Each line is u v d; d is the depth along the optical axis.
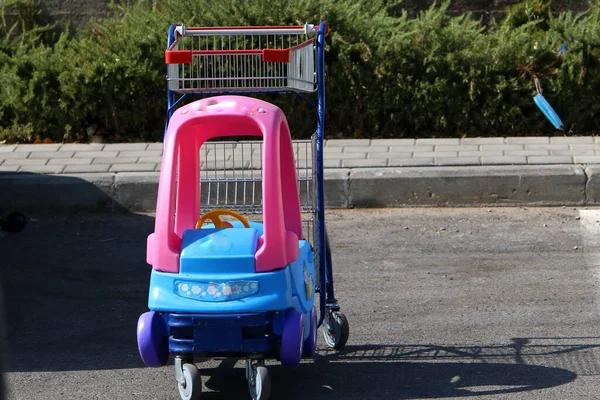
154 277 4.82
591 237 8.57
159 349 4.98
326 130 11.78
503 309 6.74
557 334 6.21
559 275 7.51
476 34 12.42
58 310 6.95
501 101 11.45
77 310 6.96
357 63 11.62
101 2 14.40
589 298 6.95
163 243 4.79
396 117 11.62
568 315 6.59
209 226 5.82
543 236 8.63
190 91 5.53
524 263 7.86
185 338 4.89
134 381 5.59
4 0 14.27
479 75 11.43
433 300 6.98
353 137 11.67
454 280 7.45
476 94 11.36
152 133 11.88
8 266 8.09
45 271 7.94
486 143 11.02
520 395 5.21
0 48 13.24
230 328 4.73
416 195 9.79
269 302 4.70
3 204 9.84
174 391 5.44
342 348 6.05
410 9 14.11
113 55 11.73
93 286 7.54
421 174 9.77
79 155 10.81
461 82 11.46
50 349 6.14
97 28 12.83
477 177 9.72
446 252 8.23
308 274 5.30
